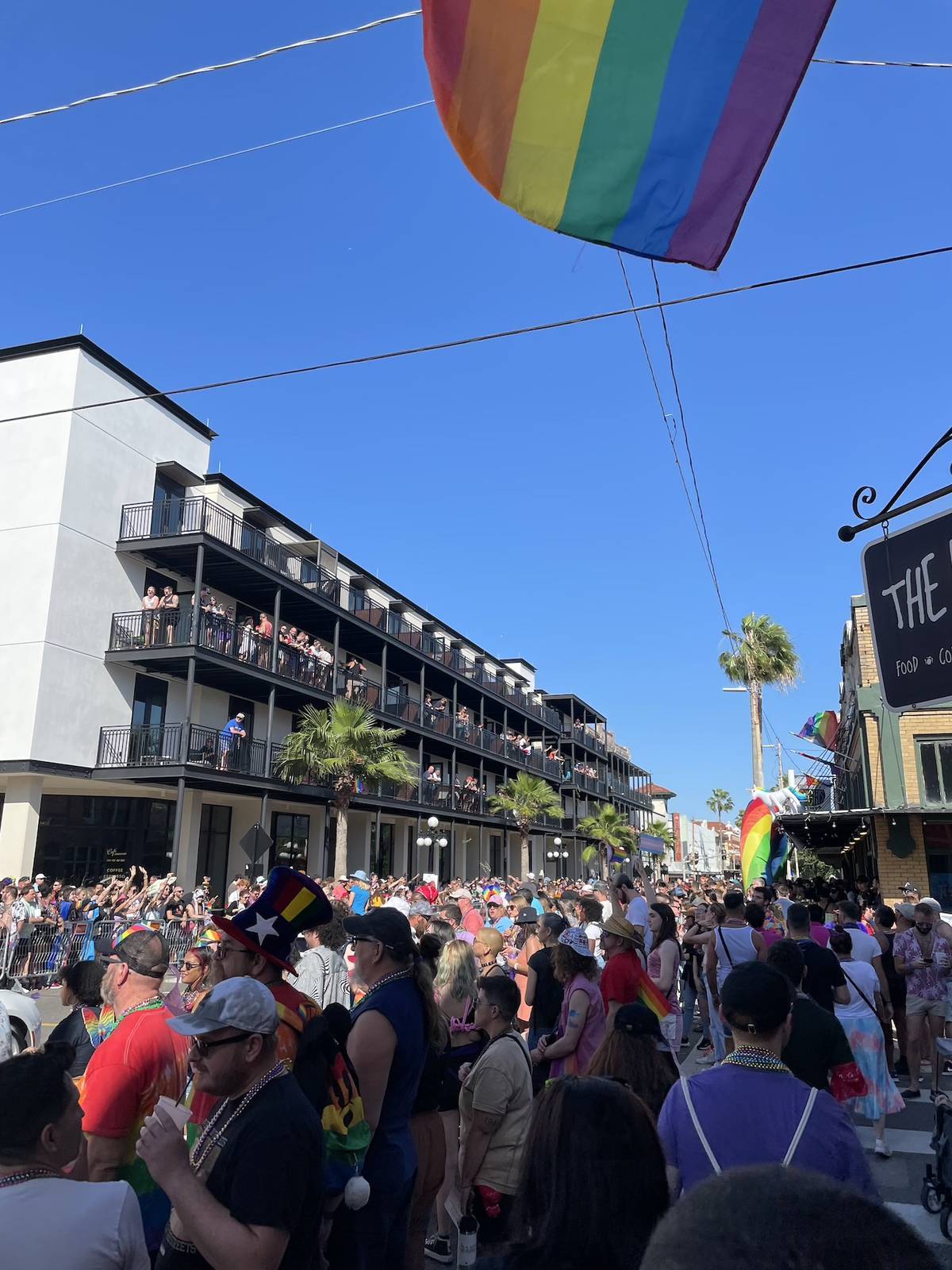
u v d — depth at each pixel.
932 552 5.08
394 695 35.03
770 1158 2.46
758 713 34.19
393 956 3.47
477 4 3.65
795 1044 4.27
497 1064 4.30
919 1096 8.62
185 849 24.42
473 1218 4.14
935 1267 0.89
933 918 8.82
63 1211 2.21
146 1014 3.28
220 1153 2.32
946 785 18.11
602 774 66.69
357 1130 2.93
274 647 25.77
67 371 22.30
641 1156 1.84
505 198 3.75
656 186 3.72
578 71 3.68
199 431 26.81
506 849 49.25
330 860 32.69
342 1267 2.95
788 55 3.59
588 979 5.34
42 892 18.53
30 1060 2.46
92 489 22.53
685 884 32.59
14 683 20.78
